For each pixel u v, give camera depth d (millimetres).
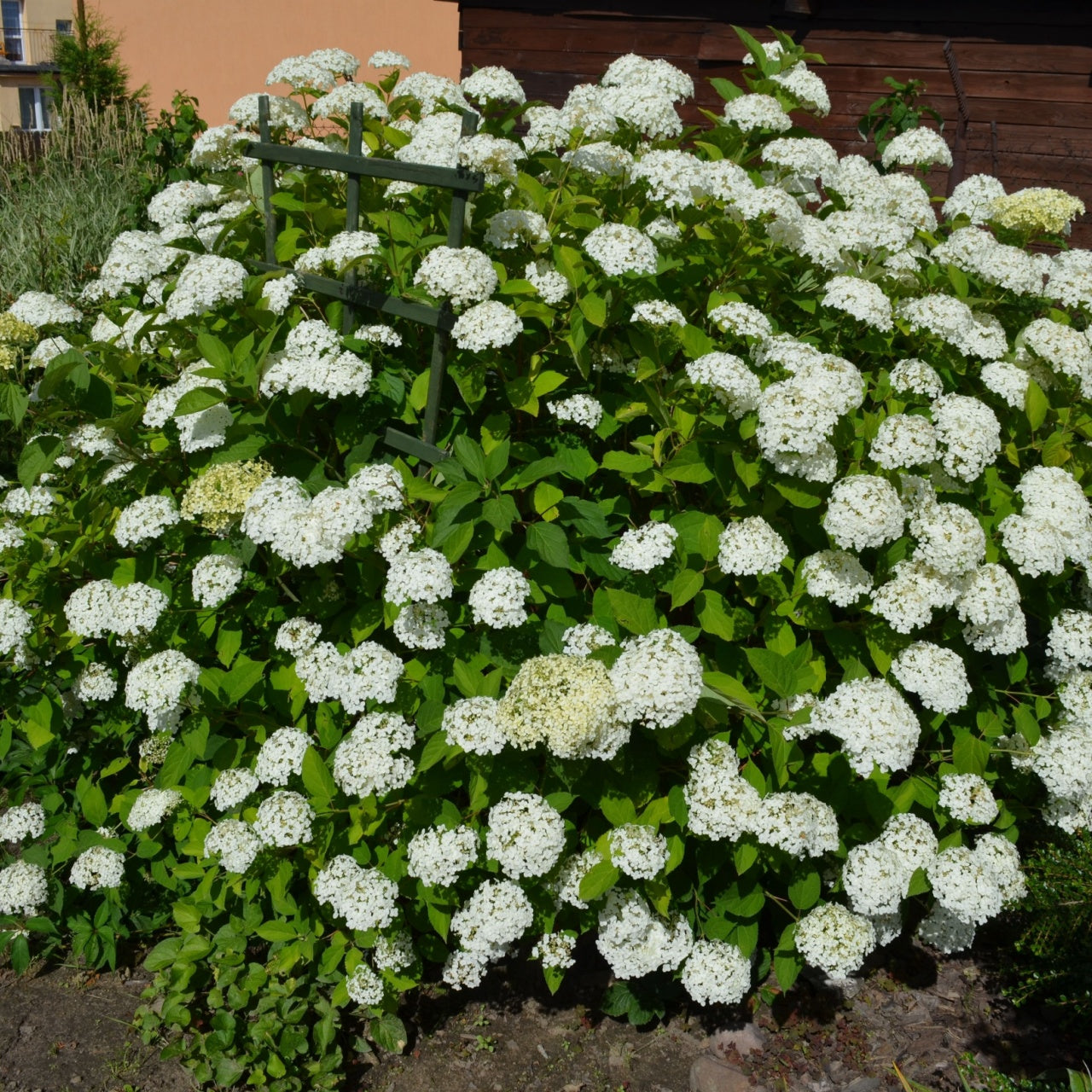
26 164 8867
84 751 3373
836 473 2637
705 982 2551
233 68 13688
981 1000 3033
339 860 2539
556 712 2221
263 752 2592
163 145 7648
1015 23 6613
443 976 2785
